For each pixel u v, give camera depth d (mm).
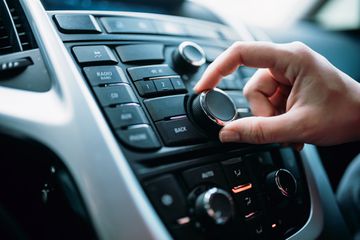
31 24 499
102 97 455
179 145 474
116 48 529
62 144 408
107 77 478
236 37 728
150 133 454
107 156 406
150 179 427
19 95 441
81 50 493
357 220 810
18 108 424
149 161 438
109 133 423
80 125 417
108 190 392
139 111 466
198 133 496
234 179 494
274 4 1142
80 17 527
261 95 599
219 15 767
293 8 1173
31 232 480
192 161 471
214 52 652
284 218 525
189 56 569
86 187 393
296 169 593
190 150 475
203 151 490
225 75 562
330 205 615
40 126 414
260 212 500
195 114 508
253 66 571
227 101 529
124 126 441
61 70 455
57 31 501
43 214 478
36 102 435
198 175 466
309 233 537
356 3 1244
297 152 608
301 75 543
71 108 427
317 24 1228
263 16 1130
